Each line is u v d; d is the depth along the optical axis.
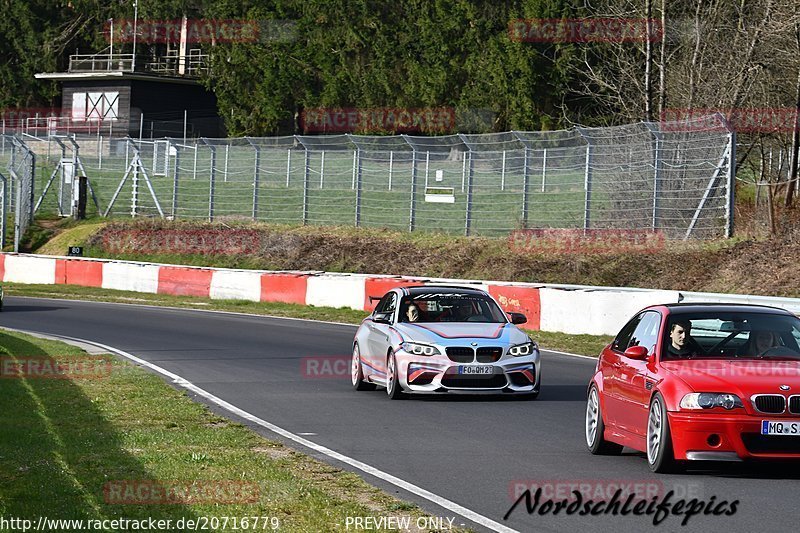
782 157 143.38
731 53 136.75
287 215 152.12
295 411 49.28
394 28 193.75
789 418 32.81
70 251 148.50
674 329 36.88
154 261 145.50
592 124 160.88
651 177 114.19
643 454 39.12
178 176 159.75
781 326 37.16
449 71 180.88
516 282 110.56
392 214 142.75
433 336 52.81
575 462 37.06
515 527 27.38
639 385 36.00
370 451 38.84
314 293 114.50
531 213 126.56
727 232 107.69
